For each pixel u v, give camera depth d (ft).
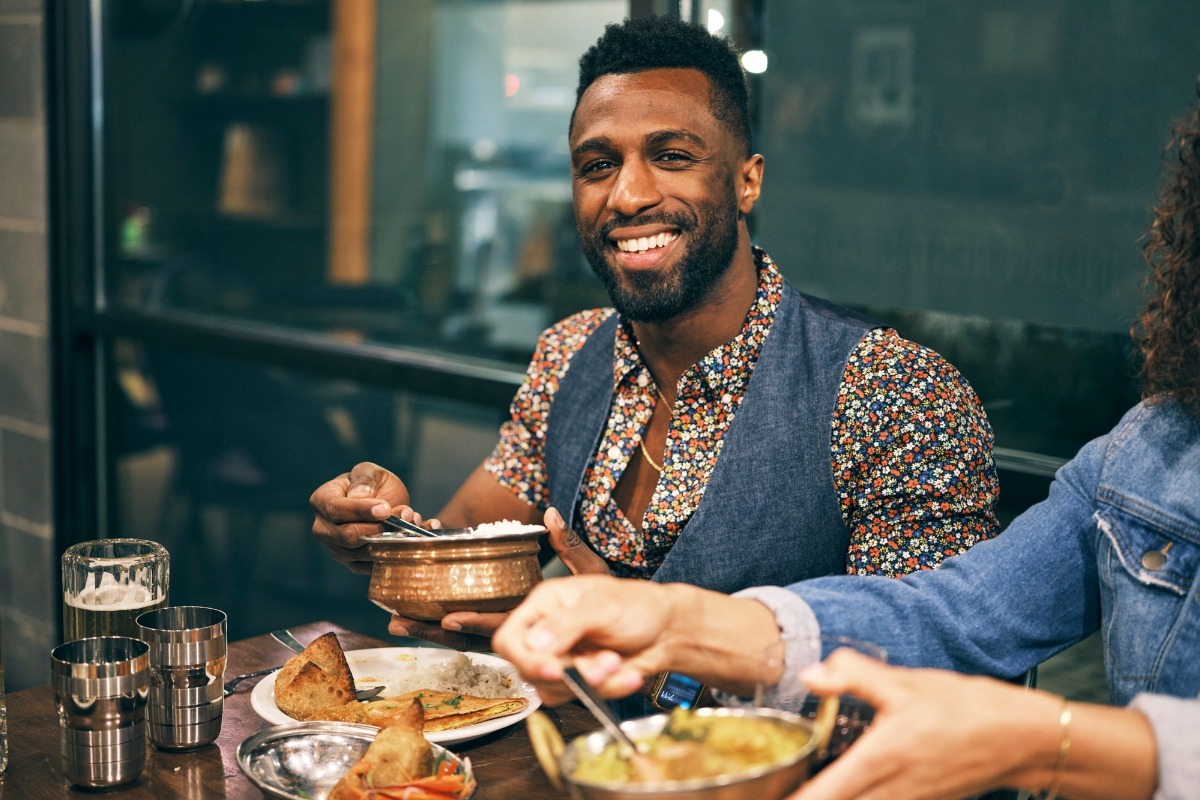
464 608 3.81
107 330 10.43
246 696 4.58
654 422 5.17
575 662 3.06
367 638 5.23
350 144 11.66
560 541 4.65
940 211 6.21
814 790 2.87
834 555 4.83
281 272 11.68
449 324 11.80
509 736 4.22
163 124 10.93
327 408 13.03
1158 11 5.47
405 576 3.83
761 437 4.80
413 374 8.59
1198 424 3.90
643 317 4.82
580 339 5.66
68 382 10.71
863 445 4.69
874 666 2.94
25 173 10.61
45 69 10.34
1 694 3.95
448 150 11.44
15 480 11.16
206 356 9.89
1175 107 5.46
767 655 3.04
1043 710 2.94
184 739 4.06
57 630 10.89
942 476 4.57
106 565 4.25
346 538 4.80
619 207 4.69
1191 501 3.81
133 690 3.82
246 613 12.07
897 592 3.91
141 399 11.40
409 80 11.46
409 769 3.55
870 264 6.49
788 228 6.77
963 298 6.19
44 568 10.98
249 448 12.54
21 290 10.85
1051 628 4.04
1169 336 3.82
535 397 5.73
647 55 4.79
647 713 4.55
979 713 2.90
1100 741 2.94
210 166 11.26
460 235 11.60
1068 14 5.71
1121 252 5.67
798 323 4.97
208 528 12.28
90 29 10.38
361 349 8.96
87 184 10.50
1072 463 4.23
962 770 2.90
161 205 11.00
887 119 6.33
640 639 3.17
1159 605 3.83
